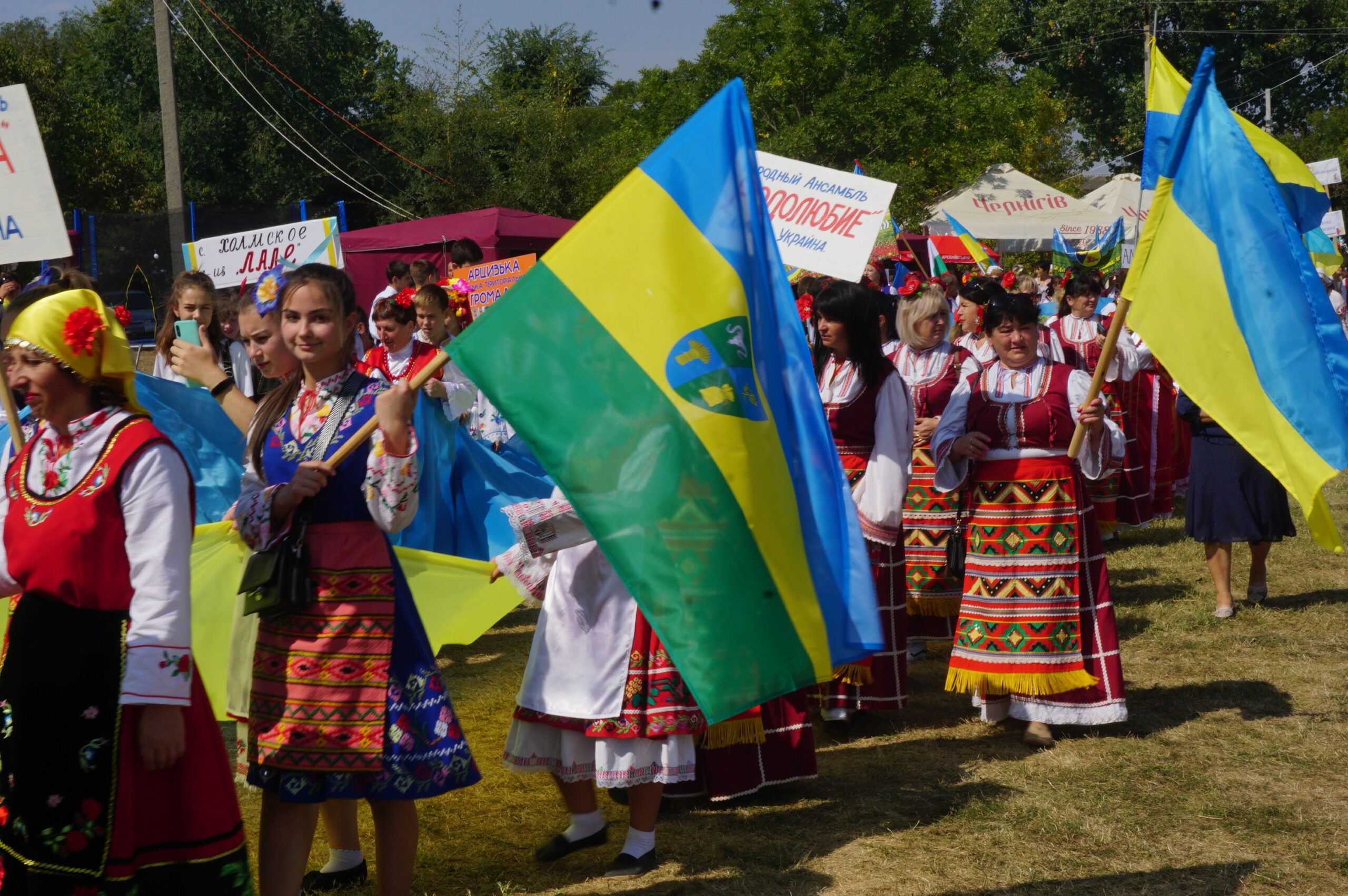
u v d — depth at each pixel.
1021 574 4.68
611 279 2.79
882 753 4.69
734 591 2.73
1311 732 4.69
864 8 25.98
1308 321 3.92
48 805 2.46
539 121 31.83
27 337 2.48
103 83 36.12
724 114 2.95
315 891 3.45
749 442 2.79
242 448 5.28
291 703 2.83
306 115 35.78
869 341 4.93
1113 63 42.19
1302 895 3.36
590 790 3.75
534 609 7.07
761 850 3.74
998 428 4.70
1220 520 6.31
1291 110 42.69
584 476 2.70
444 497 6.01
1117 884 3.46
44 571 2.47
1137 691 5.31
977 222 18.66
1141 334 4.15
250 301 3.30
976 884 3.48
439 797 4.24
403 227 17.98
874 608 2.90
